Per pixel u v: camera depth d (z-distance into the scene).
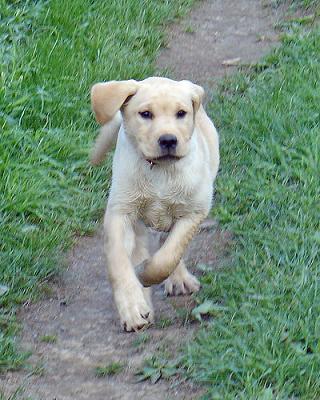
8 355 6.26
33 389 5.96
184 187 6.49
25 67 9.54
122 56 10.55
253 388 5.59
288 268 6.93
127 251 6.58
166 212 6.62
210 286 6.93
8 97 9.08
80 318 6.90
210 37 11.80
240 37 11.76
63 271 7.49
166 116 6.25
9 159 8.49
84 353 6.43
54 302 7.11
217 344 6.08
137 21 11.59
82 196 8.47
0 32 10.28
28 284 7.16
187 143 6.30
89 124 9.34
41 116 9.12
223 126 9.43
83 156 8.93
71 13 10.90
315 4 12.16
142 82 6.47
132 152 6.47
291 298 6.46
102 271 7.56
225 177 8.58
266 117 9.20
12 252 7.45
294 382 5.70
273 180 8.33
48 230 7.94
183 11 12.28
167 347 6.30
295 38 11.18
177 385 5.90
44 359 6.36
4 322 6.74
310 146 8.69
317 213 7.65
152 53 11.12
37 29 10.51
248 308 6.43
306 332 6.02
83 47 10.48
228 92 10.34
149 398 5.82
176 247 6.59
